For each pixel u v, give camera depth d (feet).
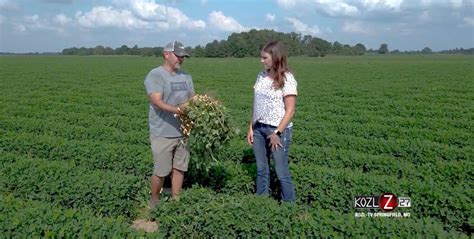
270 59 21.86
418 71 176.45
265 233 19.92
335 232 18.65
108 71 169.37
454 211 22.88
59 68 188.85
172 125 23.15
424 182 25.76
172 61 22.49
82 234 17.67
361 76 147.54
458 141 42.50
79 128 44.39
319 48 456.86
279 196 27.32
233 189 27.76
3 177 25.80
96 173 26.23
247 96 81.87
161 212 21.65
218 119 22.50
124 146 33.96
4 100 74.49
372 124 50.37
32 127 46.68
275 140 22.47
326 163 33.68
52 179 25.03
